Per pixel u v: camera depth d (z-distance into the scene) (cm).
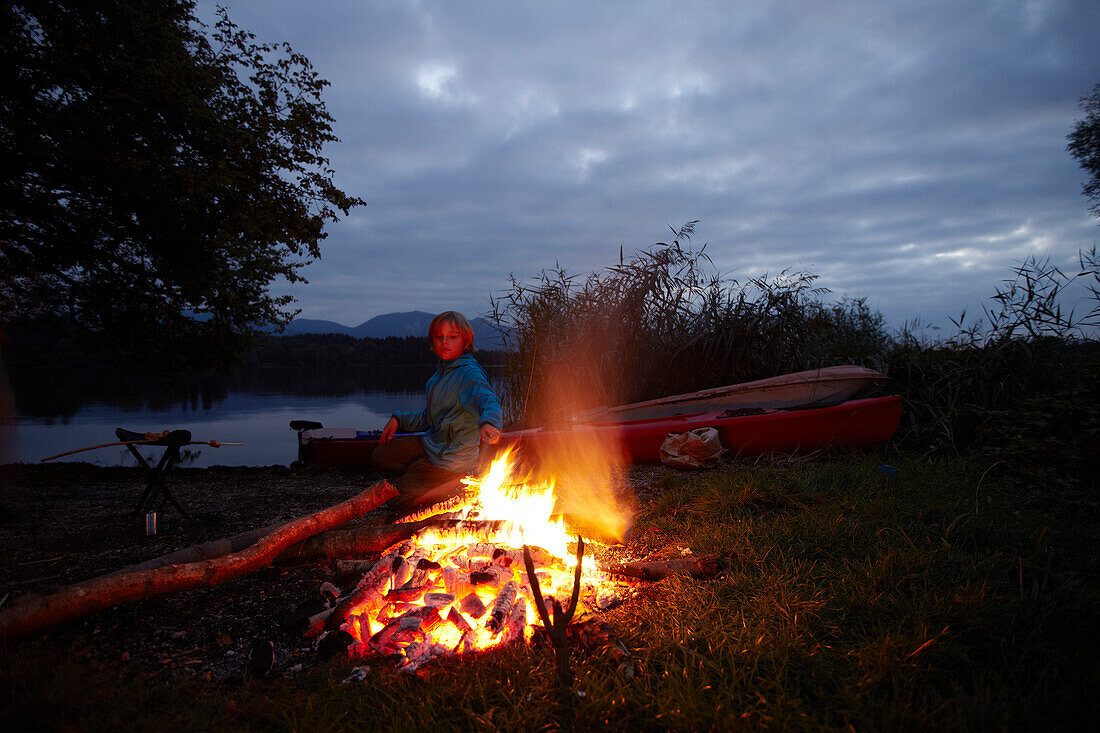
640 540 350
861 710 172
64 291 941
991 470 459
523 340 823
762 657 203
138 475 629
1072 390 533
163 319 1003
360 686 192
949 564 275
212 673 210
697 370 775
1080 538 297
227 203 862
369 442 616
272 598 275
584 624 216
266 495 508
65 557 341
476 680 189
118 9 748
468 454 340
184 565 253
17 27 743
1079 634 208
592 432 594
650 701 179
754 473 484
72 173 805
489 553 263
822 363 771
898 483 429
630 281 789
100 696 187
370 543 312
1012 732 158
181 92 774
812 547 312
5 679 184
